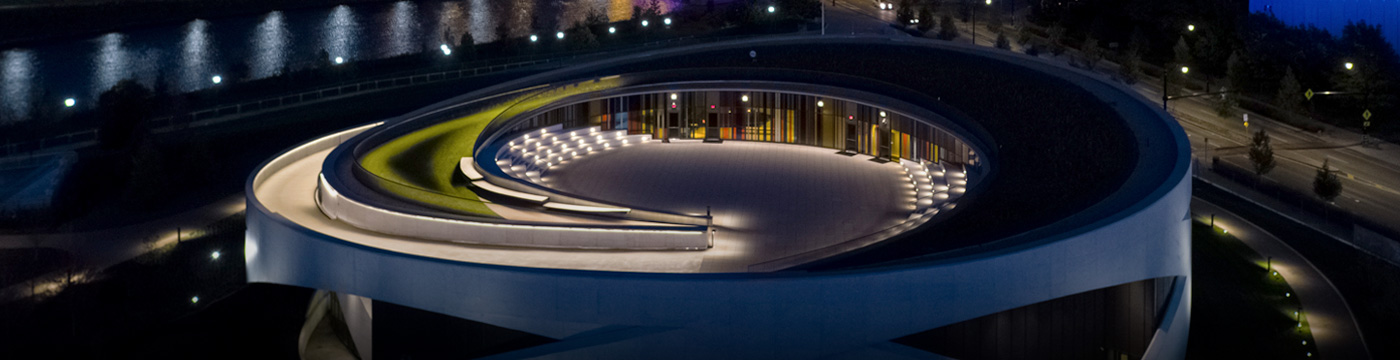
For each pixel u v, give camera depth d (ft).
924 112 230.27
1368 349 150.51
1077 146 180.96
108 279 180.04
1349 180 253.44
